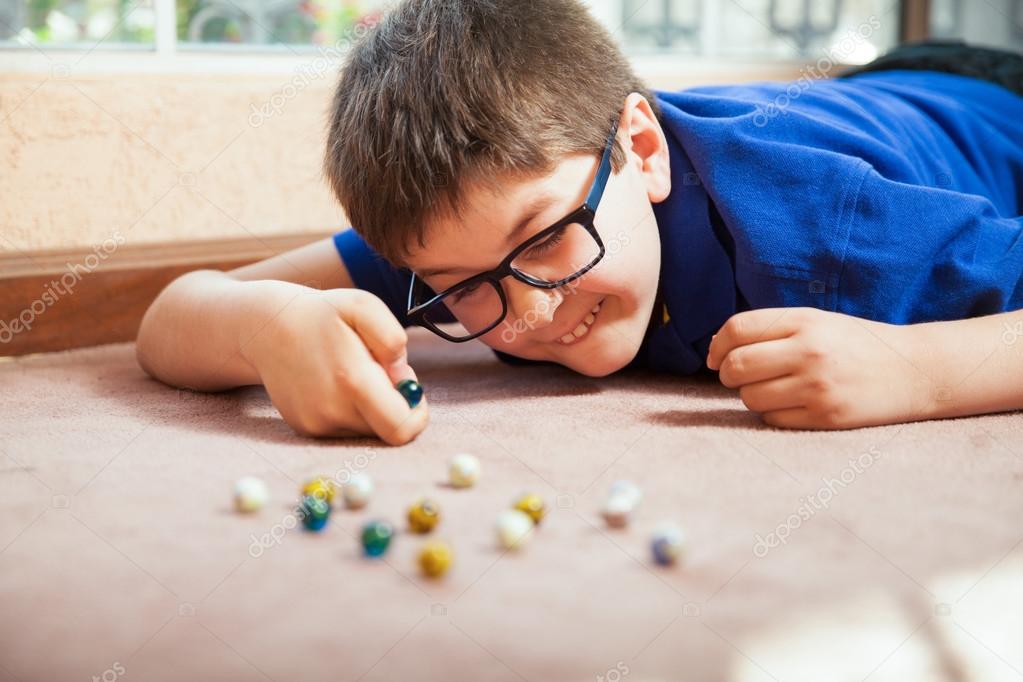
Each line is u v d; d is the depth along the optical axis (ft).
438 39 2.91
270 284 3.07
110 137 4.02
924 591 2.12
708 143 3.16
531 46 2.95
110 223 4.05
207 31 4.65
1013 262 3.09
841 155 3.14
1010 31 6.99
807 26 6.67
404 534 2.34
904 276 3.05
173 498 2.50
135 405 3.15
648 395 3.15
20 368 3.61
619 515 2.35
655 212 3.20
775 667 1.97
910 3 6.93
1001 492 2.44
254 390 3.30
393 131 2.85
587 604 2.11
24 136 3.85
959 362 2.85
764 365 2.80
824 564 2.19
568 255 2.90
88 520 2.40
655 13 6.15
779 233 3.07
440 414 3.01
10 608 2.11
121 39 4.34
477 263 2.88
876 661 1.98
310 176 4.56
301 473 2.62
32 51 4.09
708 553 2.23
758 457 2.63
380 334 2.81
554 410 3.01
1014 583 2.14
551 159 2.85
